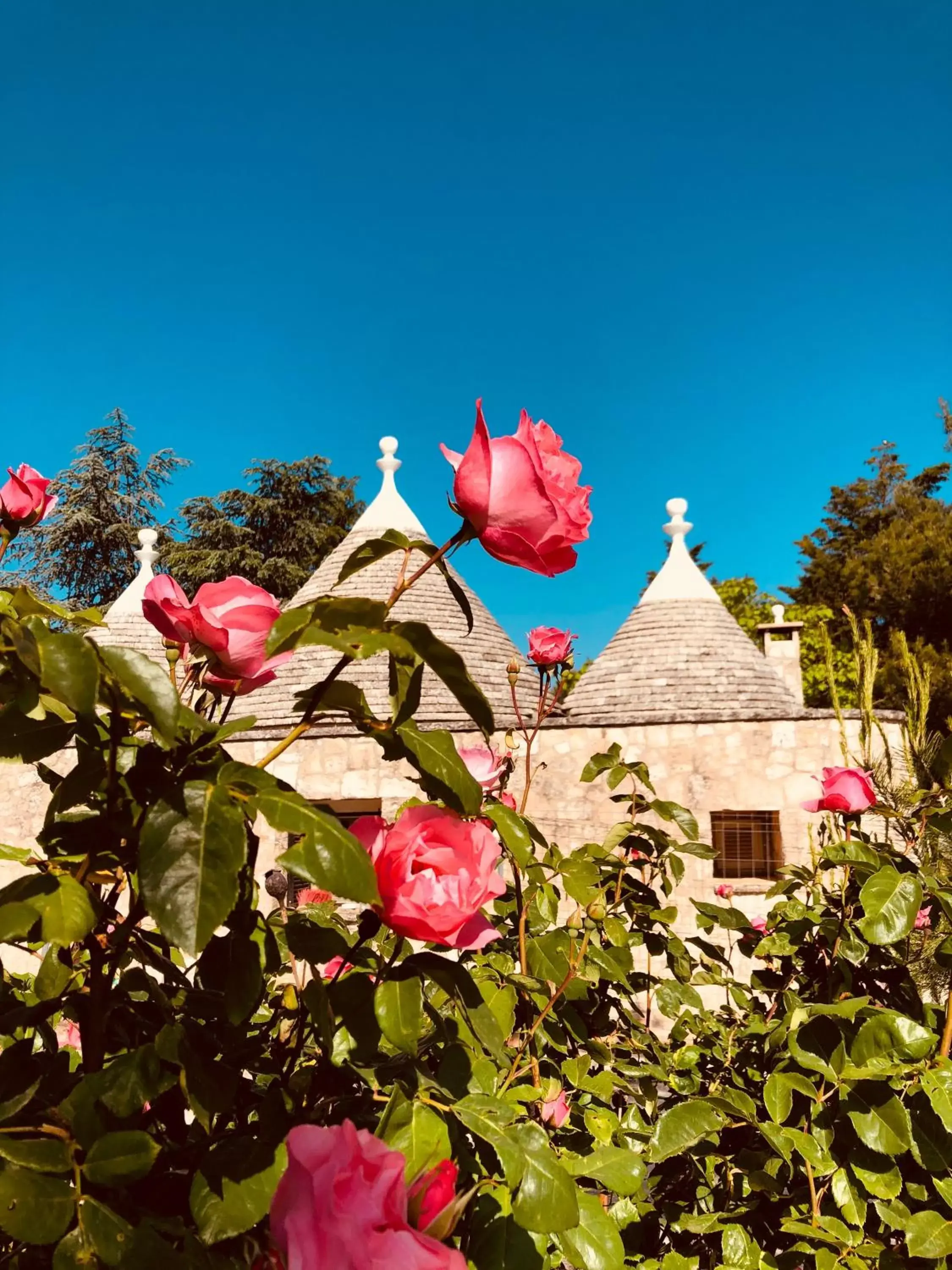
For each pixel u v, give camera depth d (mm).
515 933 1881
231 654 934
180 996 1135
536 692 10141
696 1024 2029
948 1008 1519
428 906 816
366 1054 923
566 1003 1662
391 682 861
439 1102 947
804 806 2141
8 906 700
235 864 678
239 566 26328
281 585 26672
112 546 27266
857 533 26609
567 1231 990
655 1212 1717
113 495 27625
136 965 1479
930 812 1876
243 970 812
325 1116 974
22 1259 775
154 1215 737
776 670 10734
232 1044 984
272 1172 772
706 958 2871
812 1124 1472
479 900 846
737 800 7789
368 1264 557
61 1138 737
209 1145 861
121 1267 650
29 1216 647
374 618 789
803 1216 1465
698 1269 1585
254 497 27984
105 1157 706
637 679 10070
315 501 29406
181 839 686
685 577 10945
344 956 903
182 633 934
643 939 2125
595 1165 1171
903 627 19828
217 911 663
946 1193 1322
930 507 23547
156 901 665
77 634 720
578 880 1668
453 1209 637
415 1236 566
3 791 8414
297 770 8234
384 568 10609
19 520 1361
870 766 2402
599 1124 1492
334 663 8984
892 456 27000
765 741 7809
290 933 896
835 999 1850
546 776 8094
